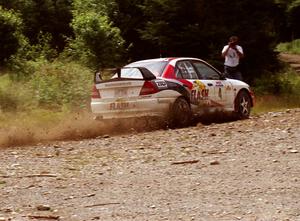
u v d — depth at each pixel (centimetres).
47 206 1062
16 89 3008
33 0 5325
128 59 4319
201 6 3819
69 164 1527
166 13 3875
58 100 2928
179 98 2295
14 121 2556
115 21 4375
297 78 4191
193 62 2447
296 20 7469
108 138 2052
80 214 1023
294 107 3406
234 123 2256
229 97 2541
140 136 2033
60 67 3347
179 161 1467
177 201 1084
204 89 2414
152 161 1504
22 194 1188
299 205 1014
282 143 1625
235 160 1441
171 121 2280
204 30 3788
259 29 3888
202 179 1257
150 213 1011
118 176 1335
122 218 988
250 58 3972
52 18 5403
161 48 4016
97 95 2305
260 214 970
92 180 1303
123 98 2241
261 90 3716
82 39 3853
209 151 1590
